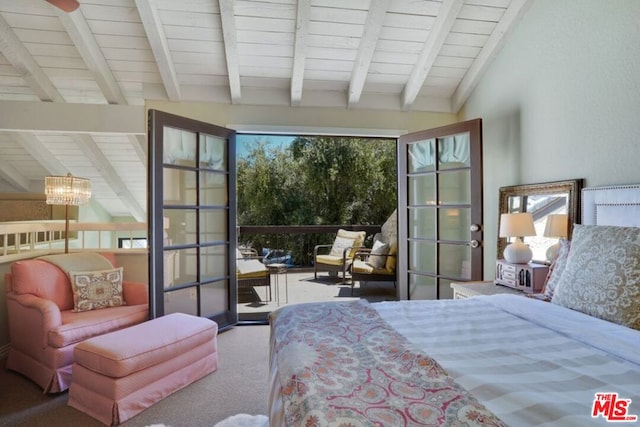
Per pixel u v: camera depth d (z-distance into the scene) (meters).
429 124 4.11
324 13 3.11
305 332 1.49
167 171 3.24
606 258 1.72
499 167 3.44
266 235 7.17
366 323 1.61
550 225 2.63
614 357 1.24
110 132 3.65
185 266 3.43
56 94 3.77
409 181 3.91
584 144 2.50
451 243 3.52
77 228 3.86
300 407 0.93
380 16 3.04
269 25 3.17
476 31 3.37
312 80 3.81
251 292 5.40
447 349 1.31
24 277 2.67
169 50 3.35
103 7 2.95
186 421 2.03
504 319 1.68
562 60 2.69
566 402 0.92
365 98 3.98
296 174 7.32
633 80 2.17
